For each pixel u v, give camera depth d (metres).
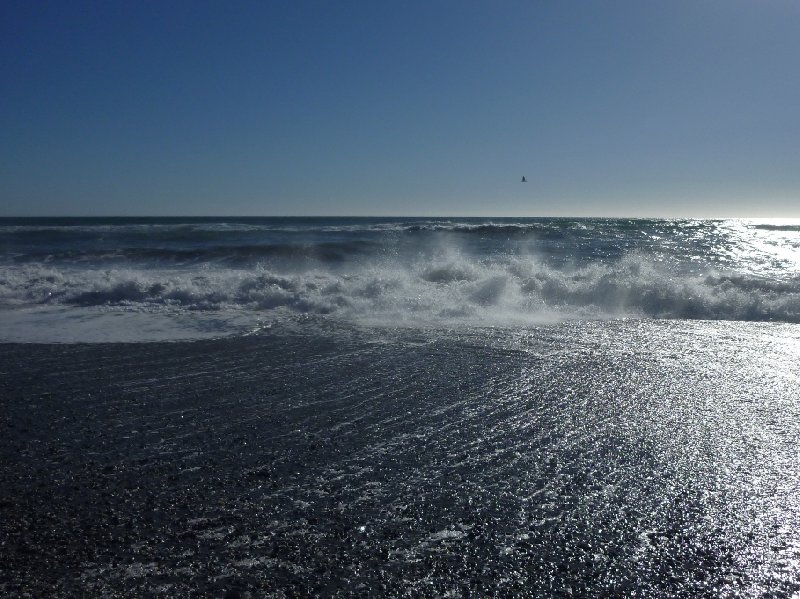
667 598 2.36
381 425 4.20
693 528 2.87
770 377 5.44
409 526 2.84
